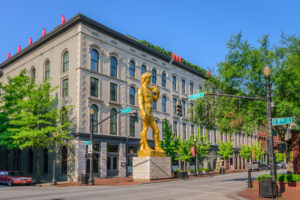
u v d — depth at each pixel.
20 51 42.78
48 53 38.34
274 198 15.36
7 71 46.69
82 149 32.38
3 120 32.41
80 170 31.80
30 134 28.31
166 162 31.52
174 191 18.61
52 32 37.12
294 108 19.06
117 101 37.50
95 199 14.38
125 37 39.22
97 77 35.19
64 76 35.16
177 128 48.09
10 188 23.02
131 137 38.50
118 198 14.81
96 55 35.78
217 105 26.12
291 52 20.94
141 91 31.25
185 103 50.84
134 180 30.14
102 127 35.03
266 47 22.80
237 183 25.72
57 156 34.12
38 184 27.97
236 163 66.38
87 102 33.59
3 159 43.91
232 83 23.72
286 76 20.06
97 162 34.00
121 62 38.84
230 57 23.83
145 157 29.89
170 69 48.19
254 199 15.19
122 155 37.03
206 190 19.56
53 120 31.69
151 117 31.38
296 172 28.31
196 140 43.97
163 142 41.78
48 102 31.31
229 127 25.27
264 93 22.00
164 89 46.22
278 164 73.50
